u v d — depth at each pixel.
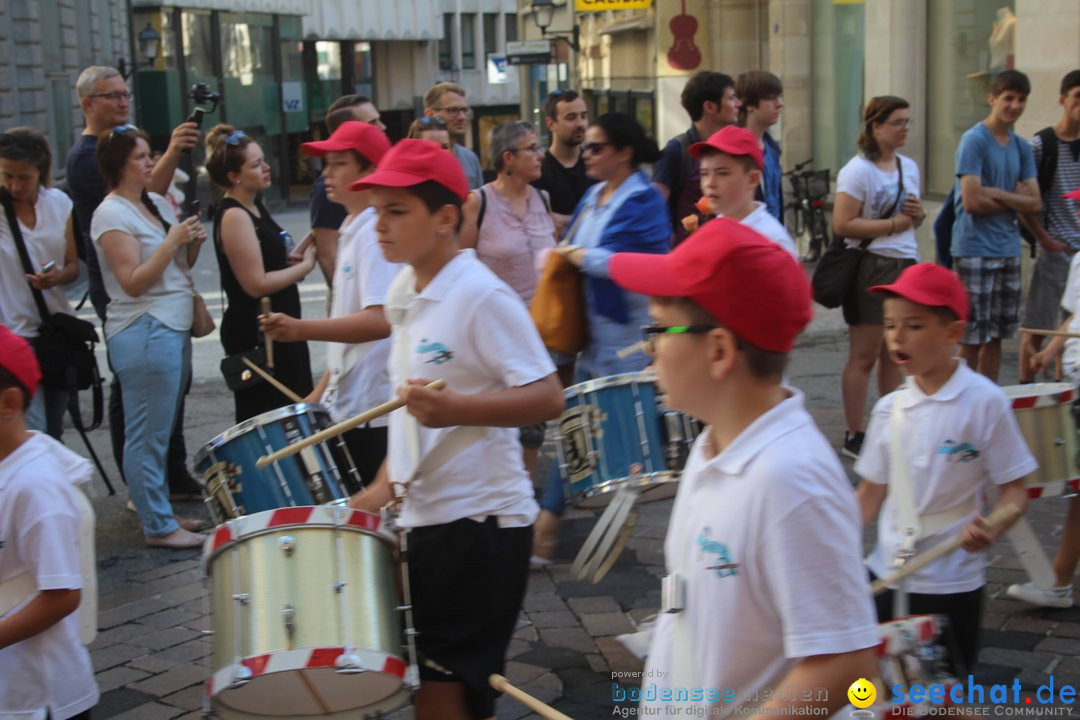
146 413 6.56
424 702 3.66
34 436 3.38
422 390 3.40
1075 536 5.31
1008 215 8.48
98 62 30.69
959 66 13.53
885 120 7.58
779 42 18.25
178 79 39.50
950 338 4.05
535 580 5.95
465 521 3.59
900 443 4.09
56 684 3.33
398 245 3.58
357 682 3.37
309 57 50.72
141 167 6.52
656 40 21.06
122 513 7.29
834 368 10.45
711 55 20.14
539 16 26.14
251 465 4.46
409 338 3.66
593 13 27.45
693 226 6.34
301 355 6.71
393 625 3.33
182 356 6.67
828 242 17.08
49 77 24.94
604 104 27.23
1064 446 4.86
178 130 7.70
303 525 3.26
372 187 3.57
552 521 5.96
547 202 7.33
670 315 2.36
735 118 7.47
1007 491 4.05
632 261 2.43
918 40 14.29
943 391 4.04
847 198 7.58
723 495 2.28
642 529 6.75
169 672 5.10
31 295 6.93
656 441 5.20
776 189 7.78
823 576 2.17
